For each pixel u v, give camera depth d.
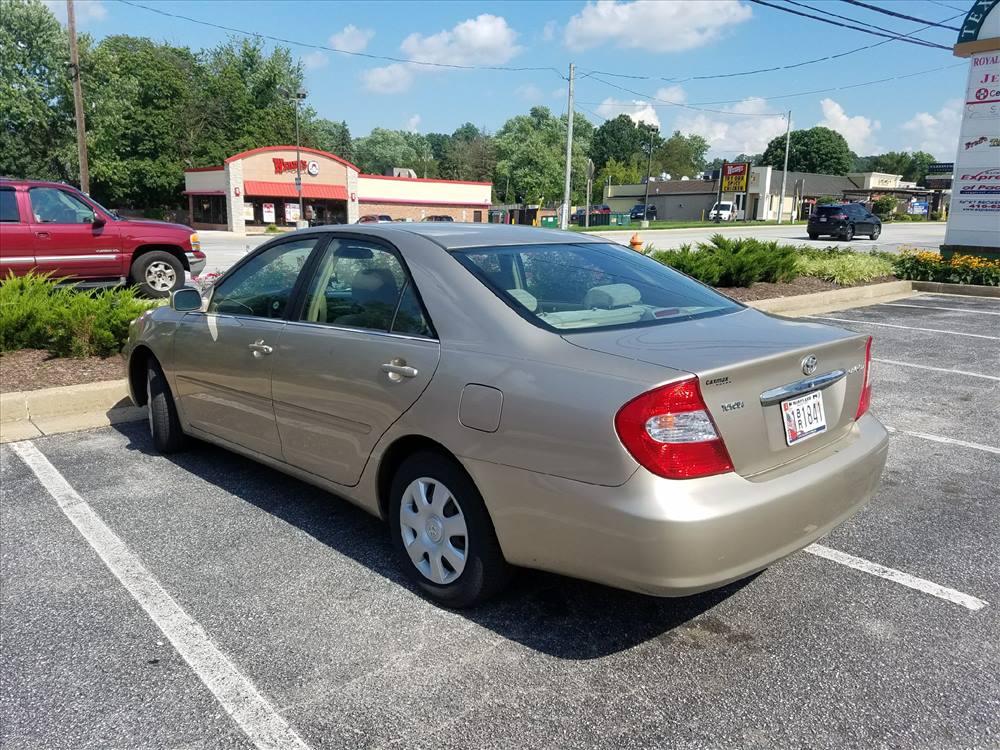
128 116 60.22
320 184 53.66
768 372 2.75
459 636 3.04
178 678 2.79
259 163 50.50
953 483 4.70
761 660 2.87
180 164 62.84
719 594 3.37
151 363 5.14
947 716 2.55
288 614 3.21
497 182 101.44
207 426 4.67
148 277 12.16
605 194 87.62
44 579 3.51
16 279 8.19
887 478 4.79
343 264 3.77
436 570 3.23
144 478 4.79
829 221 32.22
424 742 2.44
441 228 3.75
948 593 3.37
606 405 2.57
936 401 6.61
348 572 3.57
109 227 11.66
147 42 74.00
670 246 28.80
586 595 3.36
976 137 15.74
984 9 15.23
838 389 3.13
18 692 2.71
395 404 3.22
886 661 2.86
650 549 2.49
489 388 2.88
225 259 23.55
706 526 2.48
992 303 13.38
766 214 72.31
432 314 3.24
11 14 48.16
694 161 143.88
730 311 3.47
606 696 2.66
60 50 49.31
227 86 69.75
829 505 2.92
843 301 13.34
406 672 2.81
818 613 3.20
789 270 13.69
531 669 2.82
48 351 7.22
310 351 3.69
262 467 5.01
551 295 3.24
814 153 113.50
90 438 5.61
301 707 2.62
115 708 2.62
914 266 15.84
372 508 3.52
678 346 2.82
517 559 2.89
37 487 4.64
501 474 2.84
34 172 51.38
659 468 2.51
